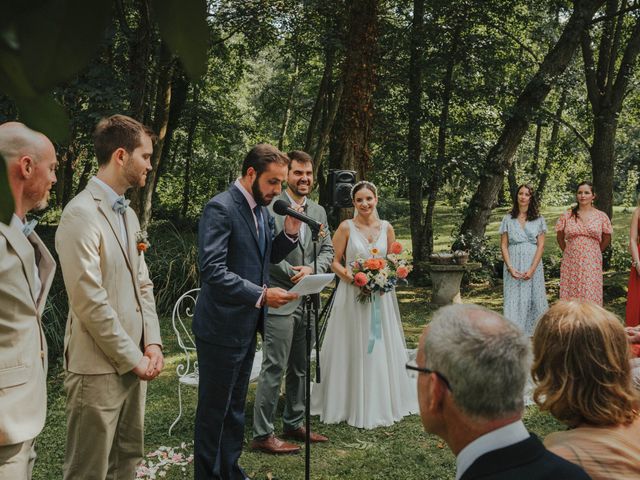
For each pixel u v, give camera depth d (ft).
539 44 47.70
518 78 39.81
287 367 13.44
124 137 7.95
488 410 3.60
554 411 5.03
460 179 40.32
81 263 7.51
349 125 24.40
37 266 7.38
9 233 6.37
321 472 12.00
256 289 9.44
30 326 6.64
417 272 37.17
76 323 7.93
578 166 56.08
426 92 38.29
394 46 37.37
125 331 8.14
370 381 14.37
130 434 8.75
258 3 35.81
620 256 39.32
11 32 1.01
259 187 9.73
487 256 35.76
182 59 1.09
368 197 14.94
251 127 58.95
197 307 10.00
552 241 54.34
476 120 37.83
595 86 38.09
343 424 14.52
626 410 4.82
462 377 3.61
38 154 6.18
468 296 32.96
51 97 1.05
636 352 8.04
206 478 9.91
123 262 8.18
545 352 5.03
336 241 15.02
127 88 22.41
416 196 38.27
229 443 10.40
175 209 66.23
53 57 1.02
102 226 7.86
